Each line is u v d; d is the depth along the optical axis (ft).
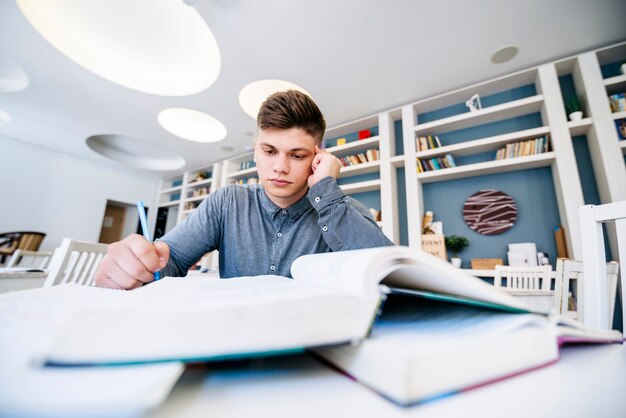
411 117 9.78
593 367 0.73
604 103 6.97
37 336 0.56
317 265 1.02
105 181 17.34
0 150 13.98
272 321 0.55
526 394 0.56
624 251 1.71
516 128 8.66
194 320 0.52
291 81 9.10
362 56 8.00
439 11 6.56
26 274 4.26
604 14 6.48
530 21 6.73
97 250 3.77
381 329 0.72
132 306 0.58
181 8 7.92
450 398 0.53
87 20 8.47
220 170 15.89
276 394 0.55
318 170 2.30
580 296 3.72
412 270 0.75
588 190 7.35
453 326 0.73
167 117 12.58
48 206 15.20
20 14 7.34
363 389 0.58
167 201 19.43
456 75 8.61
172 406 0.50
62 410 0.34
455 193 9.34
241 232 2.76
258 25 7.09
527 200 8.23
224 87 9.60
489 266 8.11
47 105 11.22
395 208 9.86
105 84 9.86
